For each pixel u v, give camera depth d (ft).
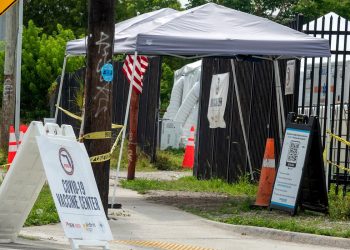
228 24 57.31
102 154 48.44
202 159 78.43
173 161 98.78
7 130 90.58
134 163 74.84
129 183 72.18
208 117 75.66
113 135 102.27
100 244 35.86
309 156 51.29
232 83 72.59
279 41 55.31
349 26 68.59
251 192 66.13
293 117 52.75
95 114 48.34
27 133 36.27
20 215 39.34
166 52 55.93
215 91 73.92
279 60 65.36
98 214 36.45
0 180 64.64
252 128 69.26
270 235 46.55
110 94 48.67
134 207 56.54
